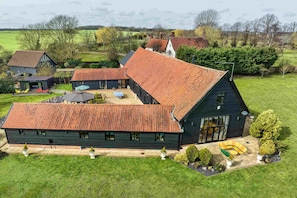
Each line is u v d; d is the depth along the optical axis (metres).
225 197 17.31
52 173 20.28
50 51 79.81
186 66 28.91
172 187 18.38
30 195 17.75
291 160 21.88
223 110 24.11
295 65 64.06
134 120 23.69
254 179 19.20
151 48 82.62
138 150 24.09
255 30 115.44
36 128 23.45
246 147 24.31
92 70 48.19
